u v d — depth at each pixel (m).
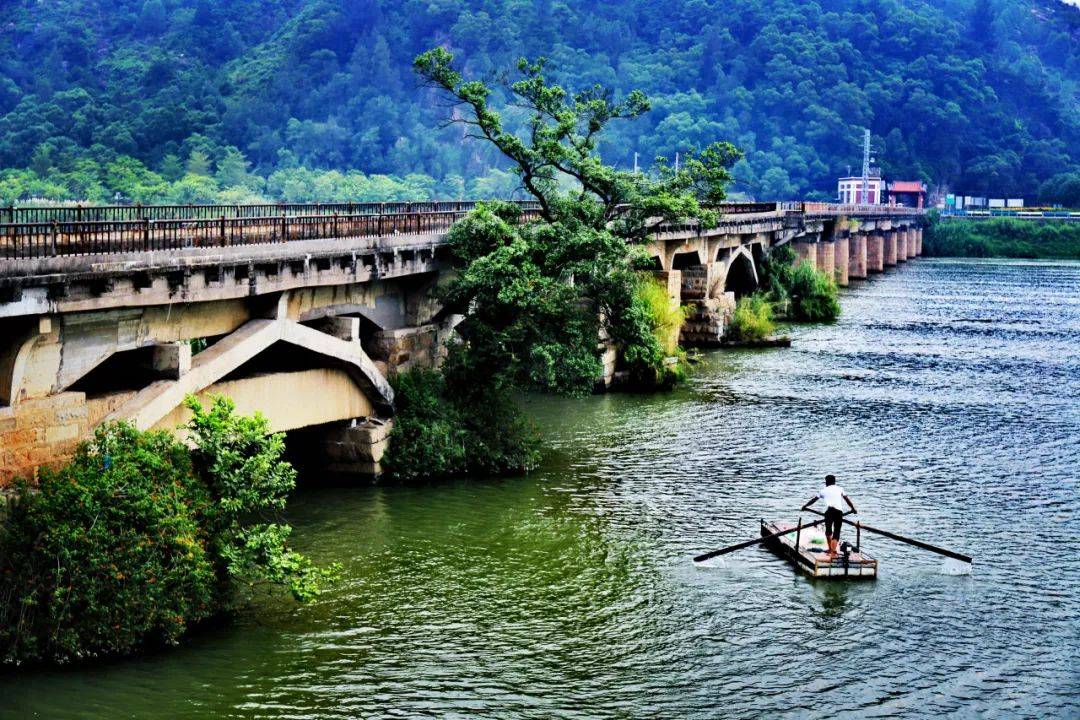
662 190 46.81
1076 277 143.50
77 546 23.83
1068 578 32.06
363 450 38.03
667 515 36.28
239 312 32.50
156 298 27.84
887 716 24.36
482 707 23.94
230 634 26.52
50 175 125.56
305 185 141.75
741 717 24.05
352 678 24.83
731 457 43.78
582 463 42.22
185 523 25.39
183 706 23.22
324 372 36.22
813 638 27.83
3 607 23.91
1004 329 86.31
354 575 30.45
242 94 185.75
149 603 24.73
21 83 181.88
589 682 25.25
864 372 64.50
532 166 44.66
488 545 33.06
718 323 74.50
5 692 23.17
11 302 24.02
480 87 43.56
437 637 27.00
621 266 44.66
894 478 41.69
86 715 22.59
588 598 29.62
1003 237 199.25
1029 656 27.27
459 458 39.44
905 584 31.33
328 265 34.62
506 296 38.72
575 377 40.69
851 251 140.50
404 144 182.62
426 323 41.88
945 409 54.25
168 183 129.75
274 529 27.47
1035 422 51.72
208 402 31.11
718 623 28.47
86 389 29.61
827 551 32.47
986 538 35.22
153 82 179.25
